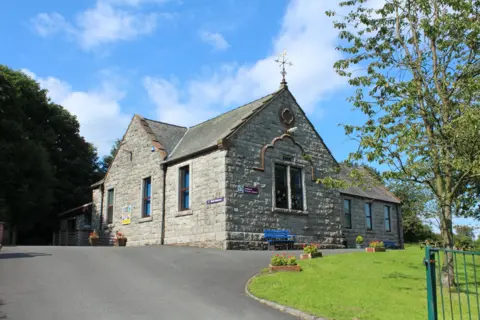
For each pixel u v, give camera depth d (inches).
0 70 1384.1
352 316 342.0
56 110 1585.9
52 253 641.0
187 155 866.8
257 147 849.5
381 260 622.8
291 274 499.8
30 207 1327.5
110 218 1121.4
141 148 1023.0
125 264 563.2
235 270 541.0
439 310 381.1
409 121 502.9
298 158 921.5
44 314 332.2
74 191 1563.7
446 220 489.4
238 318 339.6
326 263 582.6
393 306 372.2
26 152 1258.6
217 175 797.2
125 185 1061.8
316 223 923.4
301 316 348.5
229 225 765.3
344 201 1132.5
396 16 565.3
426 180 498.3
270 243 807.1
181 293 417.4
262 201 829.8
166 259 609.9
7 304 356.2
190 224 836.0
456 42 514.0
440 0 524.1
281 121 911.0
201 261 599.2
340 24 577.6
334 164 1000.2
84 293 402.6
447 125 464.1
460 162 440.1
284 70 960.9
